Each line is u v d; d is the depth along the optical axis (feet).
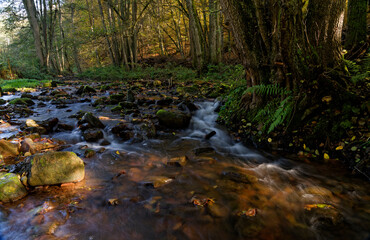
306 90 11.16
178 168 10.23
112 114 19.13
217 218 6.84
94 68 67.31
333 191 8.14
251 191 8.29
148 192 8.25
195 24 48.01
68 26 89.81
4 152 10.73
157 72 52.95
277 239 6.08
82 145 12.59
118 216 6.97
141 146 13.07
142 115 18.48
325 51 10.99
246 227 6.48
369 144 9.27
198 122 17.38
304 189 8.37
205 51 55.21
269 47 12.30
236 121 15.30
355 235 6.14
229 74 37.99
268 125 12.60
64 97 27.17
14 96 29.43
